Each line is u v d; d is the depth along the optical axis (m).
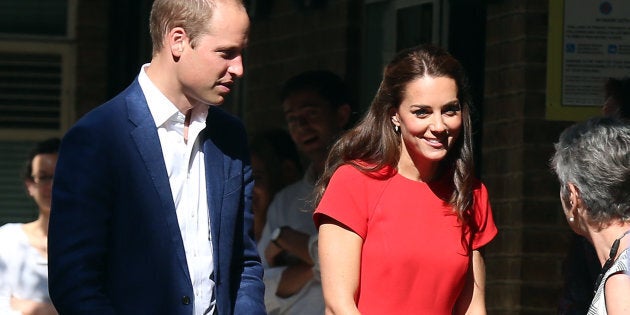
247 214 16.72
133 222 15.81
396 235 16.03
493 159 25.16
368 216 16.14
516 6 24.52
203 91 15.73
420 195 16.17
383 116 16.23
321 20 29.30
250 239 16.75
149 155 15.86
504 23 24.84
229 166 16.47
